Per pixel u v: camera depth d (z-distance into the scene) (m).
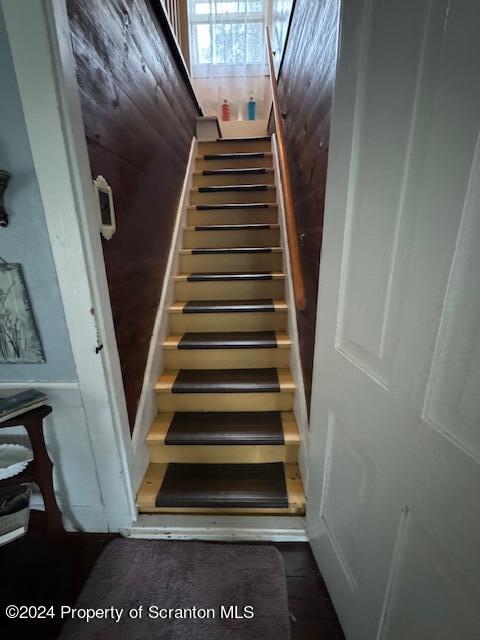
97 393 1.05
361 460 0.74
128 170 1.26
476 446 0.41
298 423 1.46
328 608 1.00
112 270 1.11
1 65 0.73
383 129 0.58
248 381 1.58
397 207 0.55
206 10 3.38
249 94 3.61
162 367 1.67
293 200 1.76
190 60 3.25
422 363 0.50
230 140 2.78
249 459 1.47
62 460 1.16
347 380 0.77
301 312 1.46
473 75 0.38
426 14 0.46
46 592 1.05
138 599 1.03
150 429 1.46
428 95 0.46
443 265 0.45
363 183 0.67
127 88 1.26
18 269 0.90
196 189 2.39
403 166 0.53
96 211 0.96
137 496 1.29
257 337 1.73
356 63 0.66
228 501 1.29
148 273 1.50
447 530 0.46
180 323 1.83
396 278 0.57
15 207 0.84
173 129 2.06
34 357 1.00
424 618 0.53
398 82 0.53
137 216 1.36
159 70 1.75
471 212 0.40
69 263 0.90
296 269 1.34
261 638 0.93
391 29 0.54
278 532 1.25
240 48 3.48
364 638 0.77
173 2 2.61
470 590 0.42
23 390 1.04
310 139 1.34
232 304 1.84
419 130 0.49
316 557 1.13
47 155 0.80
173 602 1.03
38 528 1.25
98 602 1.03
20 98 0.75
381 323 0.62
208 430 1.45
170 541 1.23
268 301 1.90
